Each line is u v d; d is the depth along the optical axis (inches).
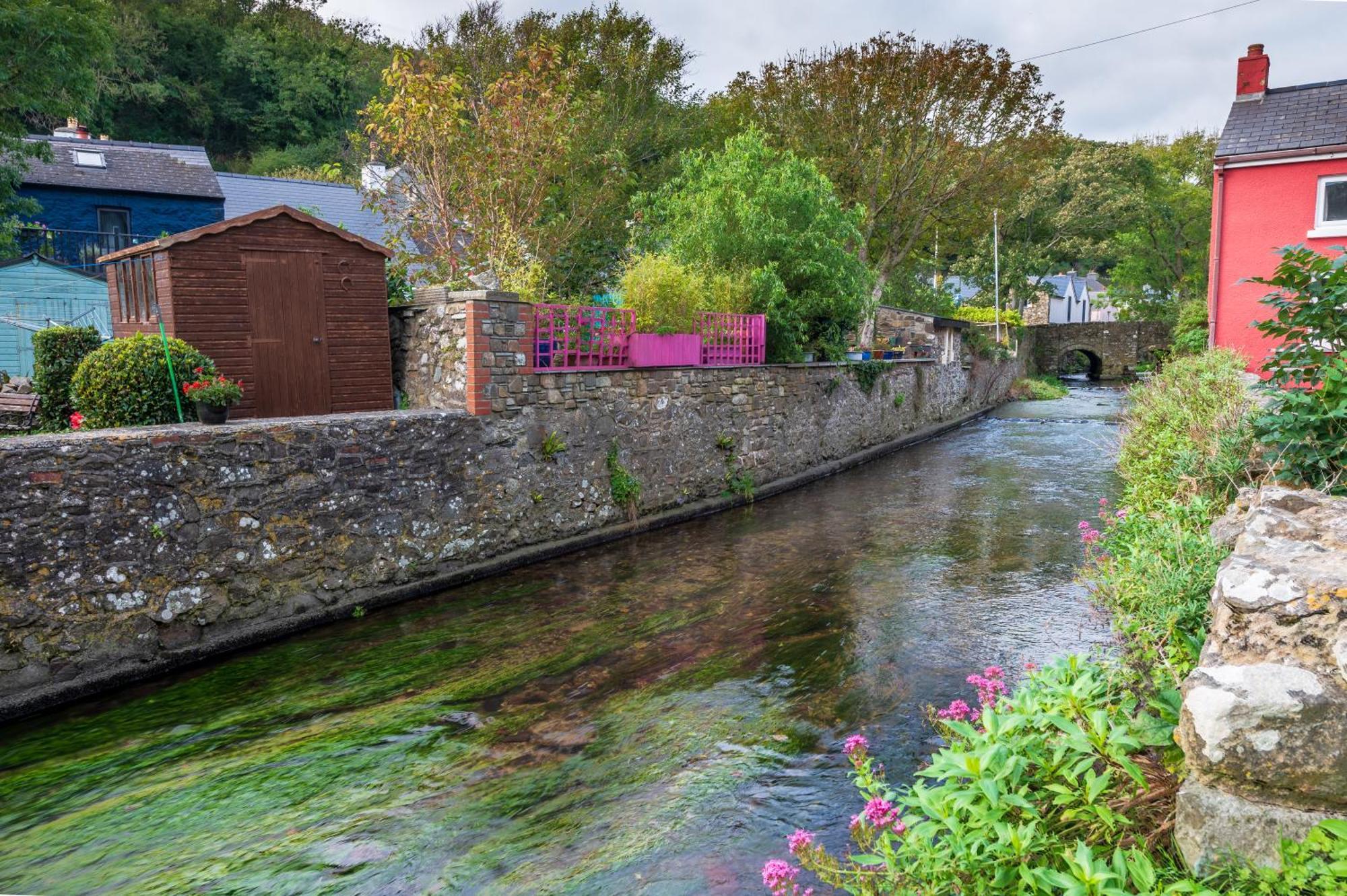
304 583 265.0
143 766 181.0
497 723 198.8
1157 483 263.9
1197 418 280.1
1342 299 164.1
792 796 163.2
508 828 155.2
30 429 343.9
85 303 647.8
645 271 432.1
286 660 239.0
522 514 341.1
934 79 781.9
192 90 1347.2
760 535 390.0
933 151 825.5
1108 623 234.1
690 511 426.0
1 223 638.5
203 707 209.6
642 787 168.2
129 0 1322.6
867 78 784.9
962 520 414.0
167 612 231.5
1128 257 1672.0
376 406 356.5
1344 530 111.8
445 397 343.3
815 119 834.2
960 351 939.3
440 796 167.0
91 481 215.9
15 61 569.9
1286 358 175.8
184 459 235.0
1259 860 80.7
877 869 111.1
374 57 1611.7
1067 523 402.3
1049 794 102.2
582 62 816.3
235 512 246.8
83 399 273.9
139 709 208.5
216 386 254.8
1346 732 78.7
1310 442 168.6
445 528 309.3
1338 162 460.8
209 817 161.2
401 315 372.8
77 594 213.8
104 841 154.3
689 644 248.4
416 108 463.5
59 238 745.6
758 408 495.5
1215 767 84.6
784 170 582.9
